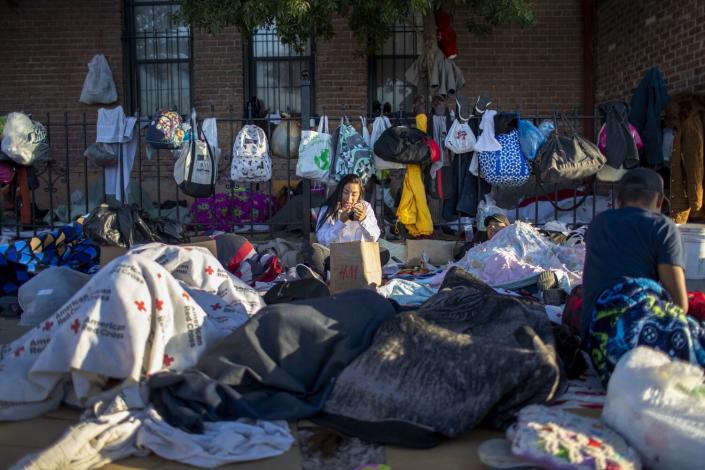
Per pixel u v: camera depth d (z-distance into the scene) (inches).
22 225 296.0
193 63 419.8
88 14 413.1
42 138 288.2
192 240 242.4
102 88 409.4
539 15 408.8
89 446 112.7
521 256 236.8
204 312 145.2
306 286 187.8
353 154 275.6
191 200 401.1
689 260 251.9
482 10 324.2
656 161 288.0
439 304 155.5
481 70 410.6
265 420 126.1
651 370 111.7
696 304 152.0
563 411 120.7
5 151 281.6
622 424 109.9
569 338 150.3
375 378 127.6
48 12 413.4
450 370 124.7
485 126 275.9
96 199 398.6
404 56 417.1
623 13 366.0
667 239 135.9
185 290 151.0
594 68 405.7
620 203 147.9
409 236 298.8
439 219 331.9
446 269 248.8
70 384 135.8
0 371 133.5
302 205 300.8
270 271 239.8
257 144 283.1
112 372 127.3
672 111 286.5
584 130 407.8
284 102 422.6
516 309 144.9
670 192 287.9
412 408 122.6
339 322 141.8
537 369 121.7
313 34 335.6
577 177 274.7
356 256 209.9
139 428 118.6
